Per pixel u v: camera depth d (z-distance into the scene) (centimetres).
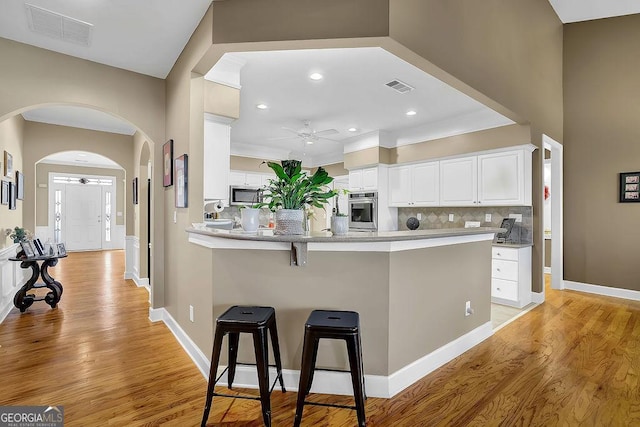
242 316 180
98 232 935
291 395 202
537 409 188
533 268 418
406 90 368
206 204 298
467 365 243
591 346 276
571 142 478
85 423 173
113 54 294
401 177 543
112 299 421
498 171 425
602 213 453
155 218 339
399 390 208
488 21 301
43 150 488
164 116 344
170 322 318
